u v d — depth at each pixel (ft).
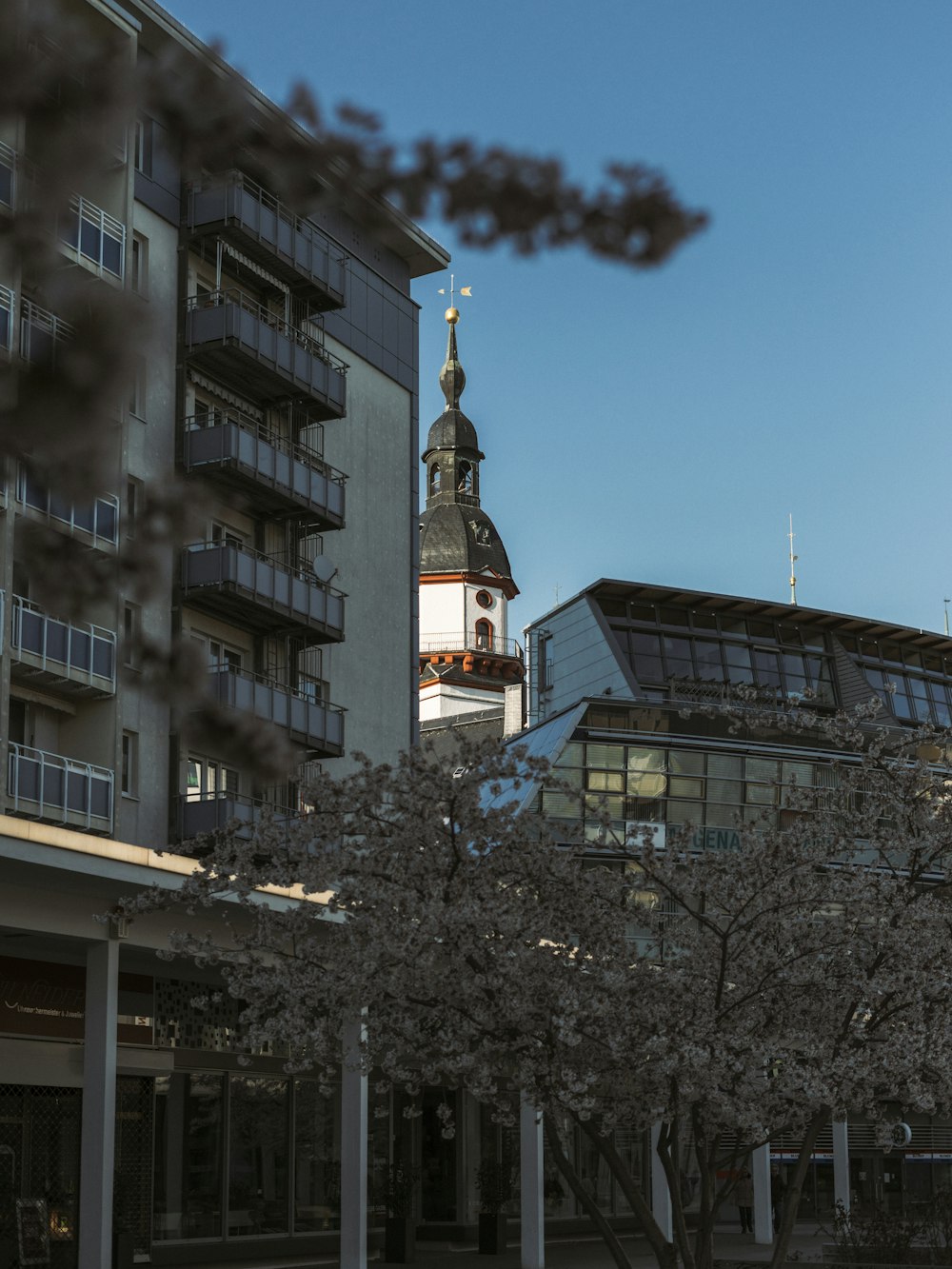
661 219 12.73
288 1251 120.47
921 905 56.95
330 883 56.54
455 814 55.52
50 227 11.91
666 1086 56.34
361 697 142.00
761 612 255.91
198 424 124.98
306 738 127.95
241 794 120.26
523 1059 55.11
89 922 83.97
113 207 110.93
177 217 124.26
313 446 139.64
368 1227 132.77
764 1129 55.31
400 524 151.33
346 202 13.16
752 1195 159.53
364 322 149.59
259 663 129.08
